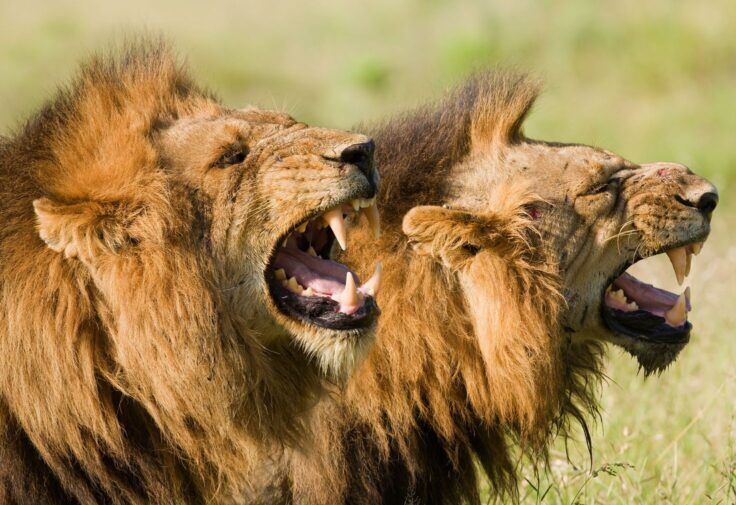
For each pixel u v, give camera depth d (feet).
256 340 28.94
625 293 35.55
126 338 27.14
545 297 32.83
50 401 27.12
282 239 28.99
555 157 34.27
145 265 27.30
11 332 26.99
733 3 102.47
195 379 27.71
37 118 30.25
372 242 32.32
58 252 27.20
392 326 31.68
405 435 32.17
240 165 28.86
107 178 27.63
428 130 34.91
